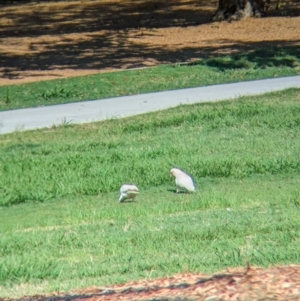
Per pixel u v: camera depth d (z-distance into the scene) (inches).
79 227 436.8
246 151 636.1
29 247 394.9
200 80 911.0
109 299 266.5
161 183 562.9
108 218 458.0
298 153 624.4
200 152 635.5
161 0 1865.2
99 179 571.5
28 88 879.1
